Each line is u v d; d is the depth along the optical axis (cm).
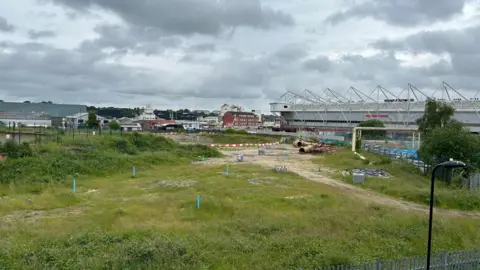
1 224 1762
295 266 1274
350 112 11650
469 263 1252
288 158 5091
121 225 1752
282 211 2081
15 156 3139
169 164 4084
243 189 2698
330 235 1631
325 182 3161
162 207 2120
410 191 2627
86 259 1262
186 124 16550
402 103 10231
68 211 2067
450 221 1895
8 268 1188
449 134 3134
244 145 7306
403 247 1548
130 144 4691
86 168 3238
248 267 1280
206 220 1903
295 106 13788
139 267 1217
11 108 10356
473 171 2977
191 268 1233
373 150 5184
